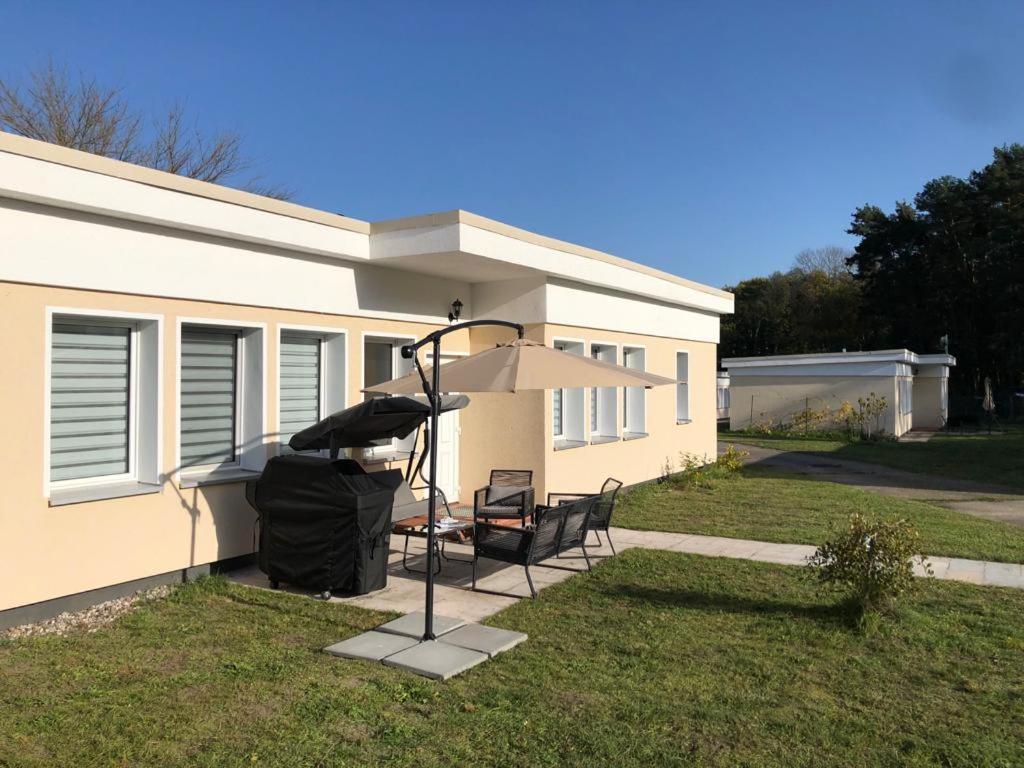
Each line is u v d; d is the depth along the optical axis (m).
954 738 4.37
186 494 7.58
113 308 6.90
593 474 12.97
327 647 5.75
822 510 12.39
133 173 6.80
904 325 50.09
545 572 8.21
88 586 6.73
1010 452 24.08
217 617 6.57
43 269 6.36
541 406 11.31
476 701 4.79
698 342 17.78
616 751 4.14
